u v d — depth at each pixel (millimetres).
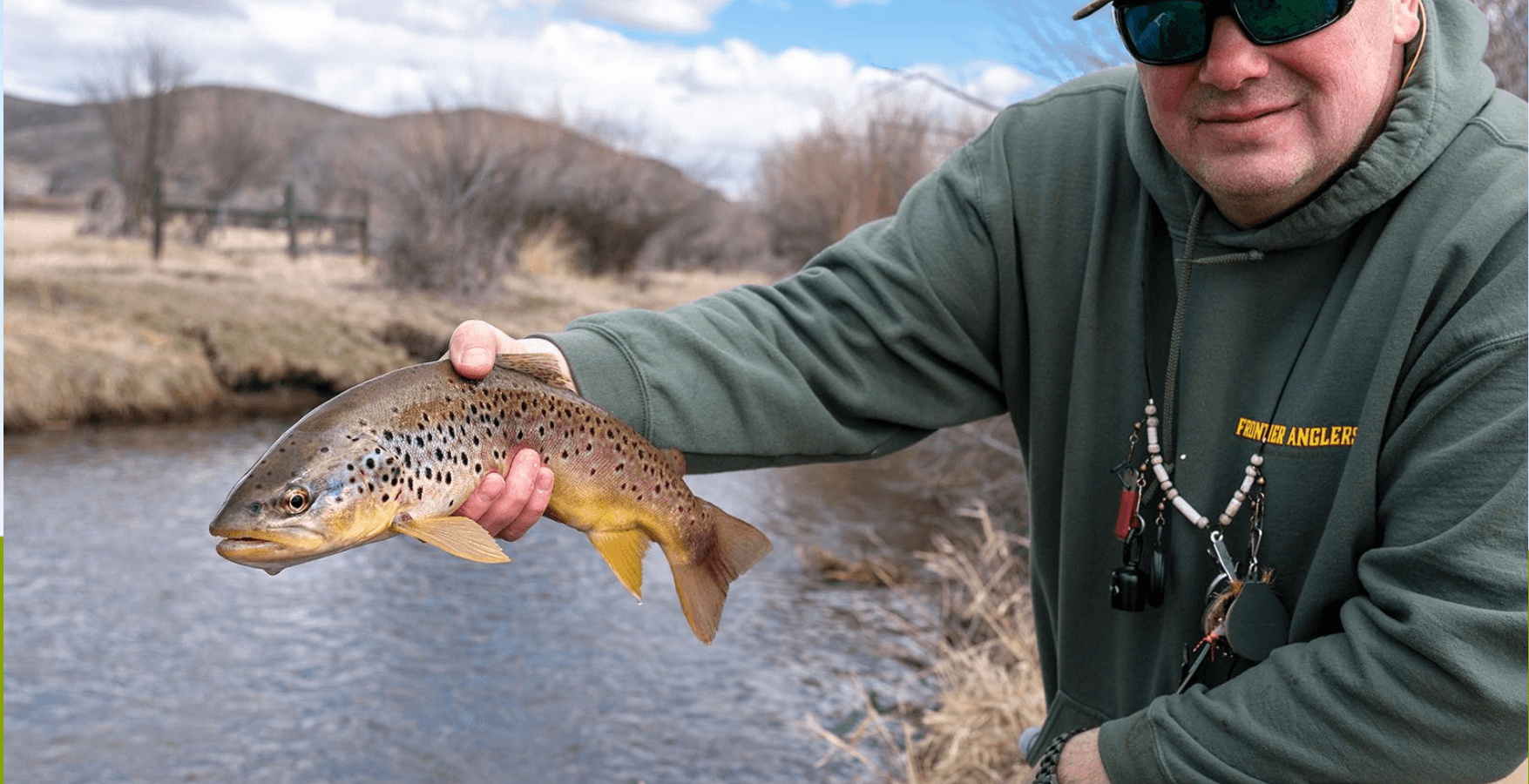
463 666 6262
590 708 5738
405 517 1701
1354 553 1846
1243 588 1942
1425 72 1850
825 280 2330
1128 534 2094
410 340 15016
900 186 13703
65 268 14914
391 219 19344
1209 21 1788
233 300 14391
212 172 28297
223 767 5109
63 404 11211
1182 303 2078
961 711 4918
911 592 7168
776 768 5074
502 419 1843
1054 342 2262
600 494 1962
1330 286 1961
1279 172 1840
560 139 23047
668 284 24453
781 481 10305
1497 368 1682
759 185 27219
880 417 2326
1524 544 1613
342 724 5551
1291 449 1946
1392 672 1655
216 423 11836
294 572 7773
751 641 6527
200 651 6375
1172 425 2102
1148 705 2109
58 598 7004
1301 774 1730
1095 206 2221
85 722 5473
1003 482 7266
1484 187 1799
